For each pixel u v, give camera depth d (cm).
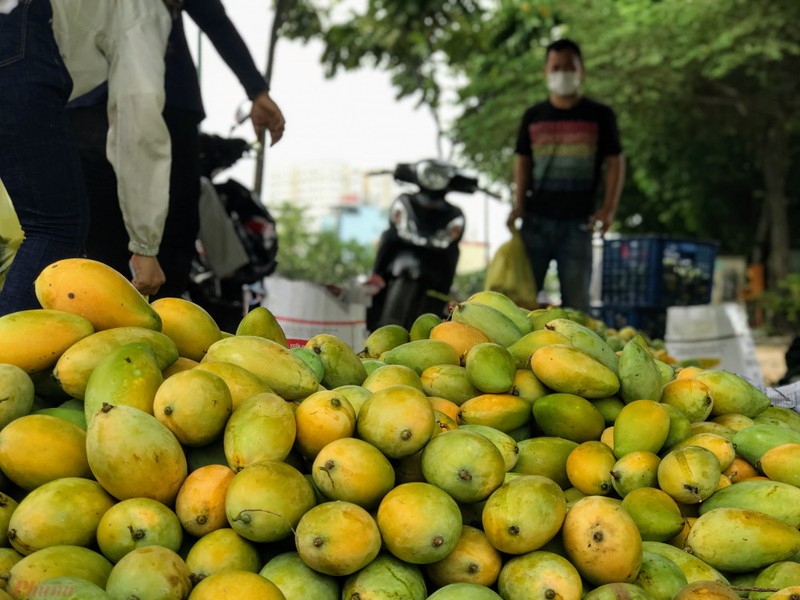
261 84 415
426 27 1352
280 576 158
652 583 168
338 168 11162
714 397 242
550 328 246
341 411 179
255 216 528
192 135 387
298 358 205
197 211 401
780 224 2066
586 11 1922
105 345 190
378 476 167
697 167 2195
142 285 330
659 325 824
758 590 168
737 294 2089
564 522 171
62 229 293
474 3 1332
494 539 167
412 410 177
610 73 1861
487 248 1692
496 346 226
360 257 4828
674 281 823
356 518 157
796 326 1984
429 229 590
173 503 168
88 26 314
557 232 634
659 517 184
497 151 2067
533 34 1983
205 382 174
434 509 161
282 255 4594
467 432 180
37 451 167
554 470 205
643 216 2642
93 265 205
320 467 168
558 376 218
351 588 158
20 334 188
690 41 1772
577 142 618
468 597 155
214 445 179
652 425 202
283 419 174
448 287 611
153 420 167
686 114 2050
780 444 210
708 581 164
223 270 487
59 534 158
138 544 157
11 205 301
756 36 1723
